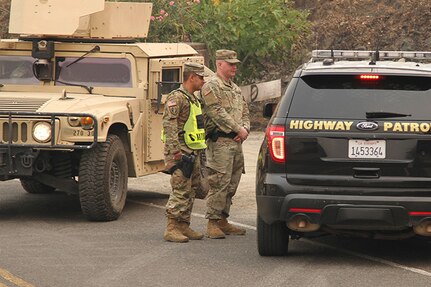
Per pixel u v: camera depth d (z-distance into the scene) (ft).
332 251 75.10
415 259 72.02
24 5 99.19
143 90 96.89
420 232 67.05
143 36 101.50
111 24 100.27
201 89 80.74
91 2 99.35
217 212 80.84
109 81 97.71
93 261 70.38
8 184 116.67
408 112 67.05
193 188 80.43
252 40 176.86
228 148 80.23
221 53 80.89
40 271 66.69
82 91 97.40
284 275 65.92
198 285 62.85
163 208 97.71
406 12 196.03
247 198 104.88
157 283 63.36
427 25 192.44
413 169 66.64
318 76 68.28
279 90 167.02
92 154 87.71
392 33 193.77
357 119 67.10
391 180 66.64
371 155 66.74
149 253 73.72
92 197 87.35
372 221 66.59
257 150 148.77
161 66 97.96
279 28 178.81
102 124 87.30
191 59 103.45
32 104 88.94
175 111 78.18
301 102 68.13
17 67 99.35
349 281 64.28
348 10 202.08
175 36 170.30
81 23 100.07
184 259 71.51
